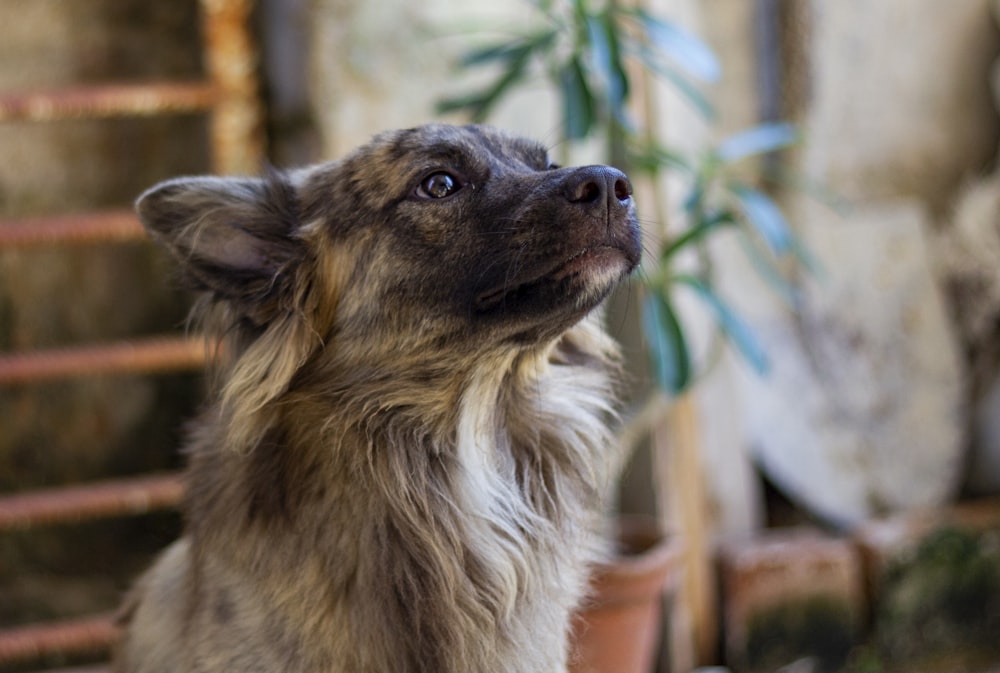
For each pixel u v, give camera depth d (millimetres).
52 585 1439
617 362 1128
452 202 981
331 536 962
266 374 980
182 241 984
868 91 1566
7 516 1218
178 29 1497
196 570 982
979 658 1485
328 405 986
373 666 950
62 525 1465
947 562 1471
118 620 1093
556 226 943
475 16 1399
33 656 1355
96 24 1475
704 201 1346
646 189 1342
